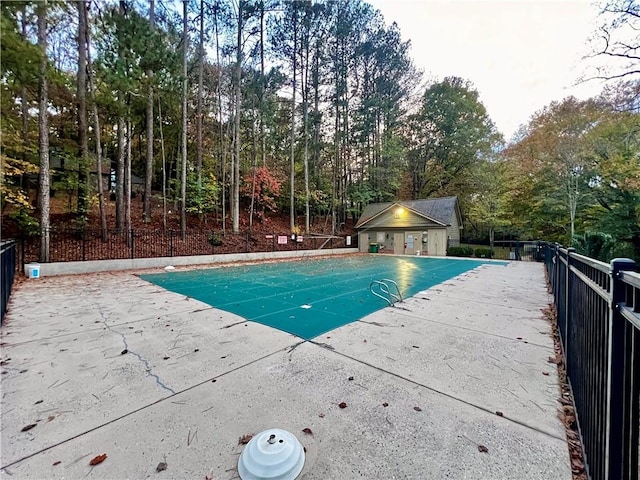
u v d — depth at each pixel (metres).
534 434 1.91
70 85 10.32
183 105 12.65
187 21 13.73
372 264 12.83
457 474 1.58
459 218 22.20
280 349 3.31
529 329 4.04
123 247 11.02
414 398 2.32
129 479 1.54
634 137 12.65
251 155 19.61
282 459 1.59
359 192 22.56
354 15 19.06
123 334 3.76
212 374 2.71
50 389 2.43
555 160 15.57
